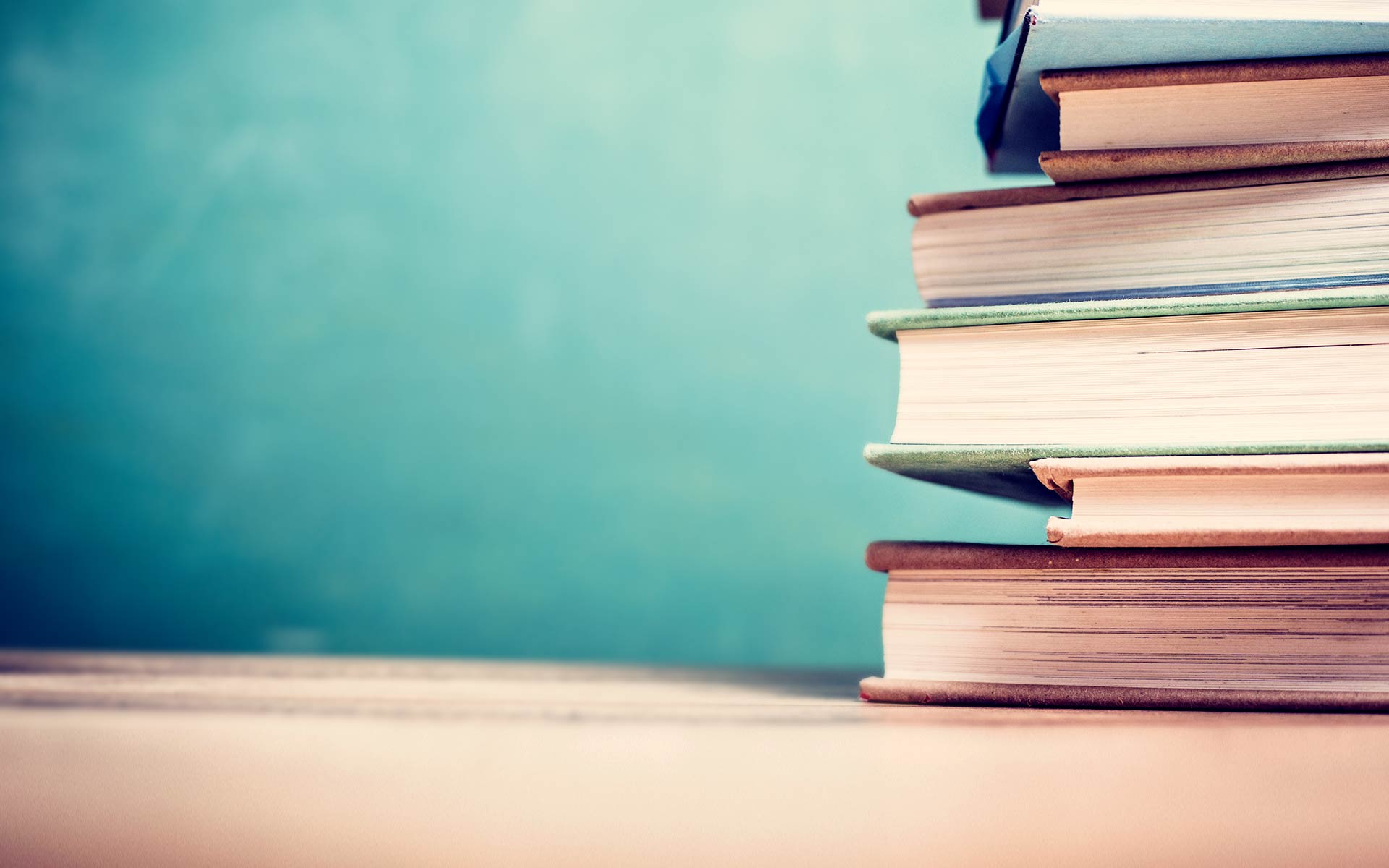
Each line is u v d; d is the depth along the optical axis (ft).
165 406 9.61
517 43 9.91
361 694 2.08
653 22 9.86
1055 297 2.27
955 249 2.31
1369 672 2.13
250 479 9.51
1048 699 2.17
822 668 3.60
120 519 9.50
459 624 9.21
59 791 1.35
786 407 9.32
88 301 9.76
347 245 9.76
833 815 1.38
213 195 9.86
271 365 9.63
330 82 9.96
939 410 2.26
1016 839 1.37
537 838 1.35
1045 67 2.26
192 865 1.31
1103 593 2.18
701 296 9.50
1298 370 2.18
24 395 9.61
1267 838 1.40
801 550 9.11
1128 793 1.47
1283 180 2.23
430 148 9.84
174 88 10.03
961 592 2.22
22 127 9.98
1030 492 2.34
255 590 9.35
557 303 9.57
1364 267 2.21
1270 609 2.15
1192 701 2.14
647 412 9.36
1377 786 1.50
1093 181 2.27
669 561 9.16
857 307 9.43
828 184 9.59
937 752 1.56
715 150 9.67
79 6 10.12
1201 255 2.24
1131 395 2.20
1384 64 2.21
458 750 1.44
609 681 2.59
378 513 9.43
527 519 9.30
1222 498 2.15
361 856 1.33
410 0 10.01
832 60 9.70
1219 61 2.23
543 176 9.75
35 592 9.41
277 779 1.41
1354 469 2.11
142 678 2.30
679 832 1.39
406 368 9.56
